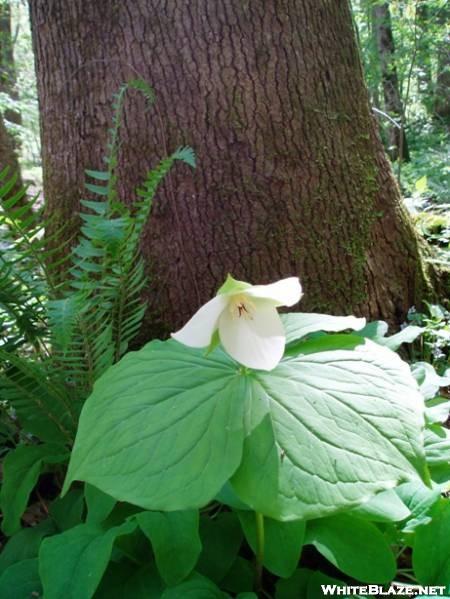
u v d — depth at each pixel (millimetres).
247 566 374
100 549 323
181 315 621
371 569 328
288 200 612
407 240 747
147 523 333
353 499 255
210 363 340
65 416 485
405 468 271
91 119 626
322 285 636
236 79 588
